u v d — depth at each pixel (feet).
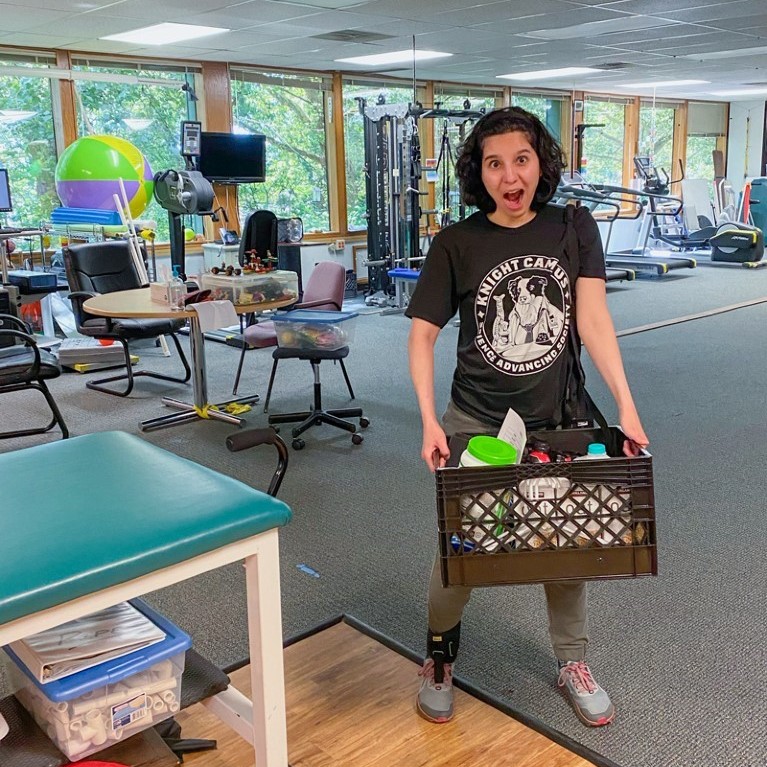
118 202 21.44
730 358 19.85
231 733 6.54
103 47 24.59
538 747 6.36
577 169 37.70
